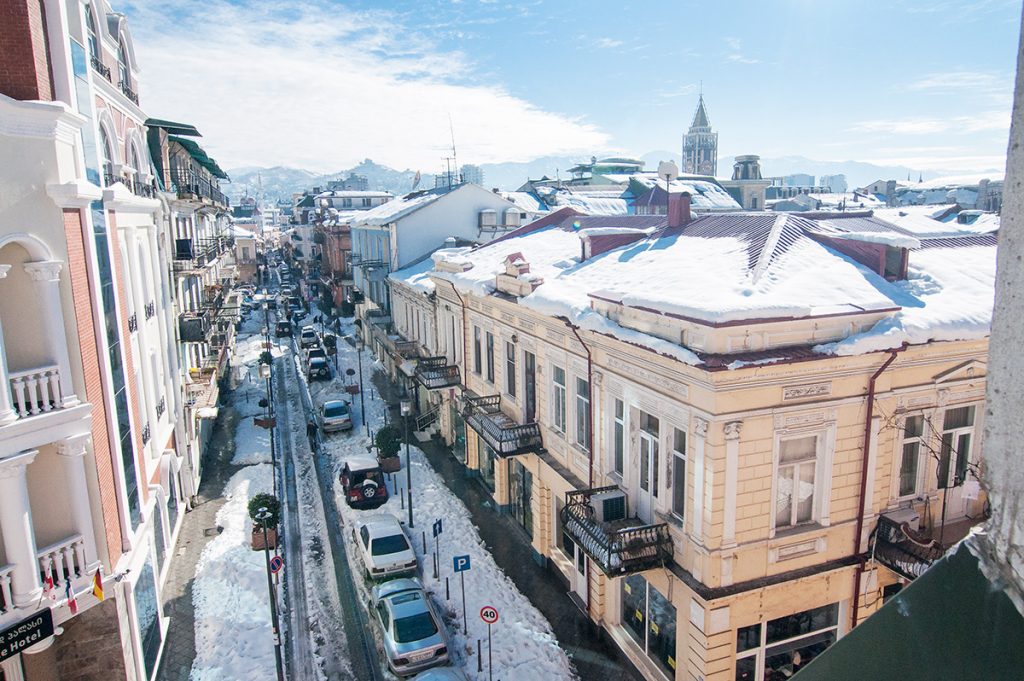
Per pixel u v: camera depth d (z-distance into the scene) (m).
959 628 2.26
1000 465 2.17
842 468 11.37
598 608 14.73
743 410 10.47
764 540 11.06
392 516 19.25
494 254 24.30
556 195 53.25
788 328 10.52
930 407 11.77
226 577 17.38
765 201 79.31
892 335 10.62
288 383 37.69
